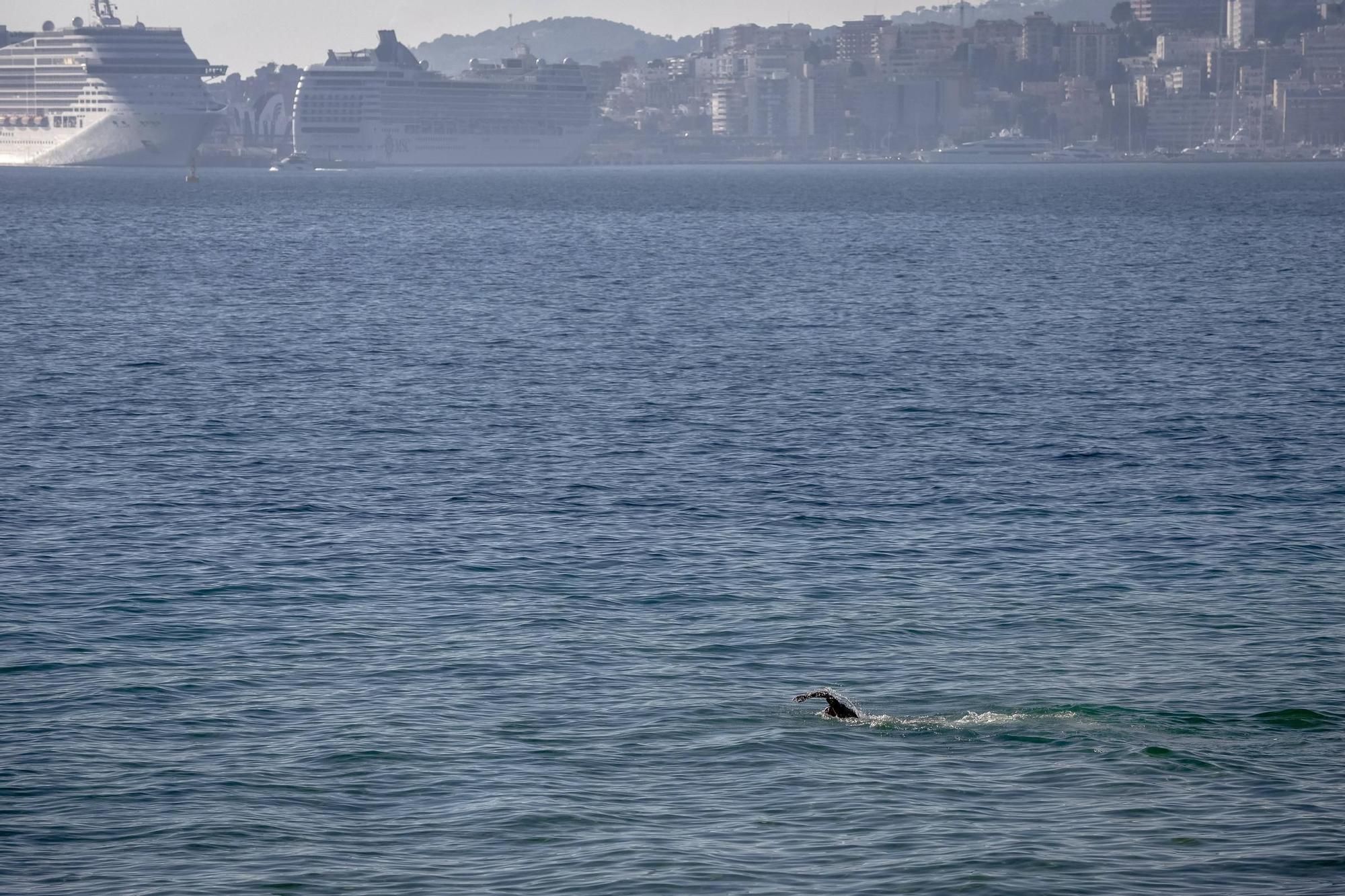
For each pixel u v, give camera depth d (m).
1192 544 159.38
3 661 122.50
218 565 152.00
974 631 131.50
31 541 160.62
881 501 180.00
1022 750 104.38
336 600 140.62
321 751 104.25
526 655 125.12
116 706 112.75
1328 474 192.75
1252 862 87.25
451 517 173.12
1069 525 168.12
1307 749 104.31
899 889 84.38
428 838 91.25
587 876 86.12
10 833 91.81
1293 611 136.12
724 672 121.25
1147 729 107.94
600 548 159.12
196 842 90.62
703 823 93.19
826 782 99.19
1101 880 85.31
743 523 170.12
